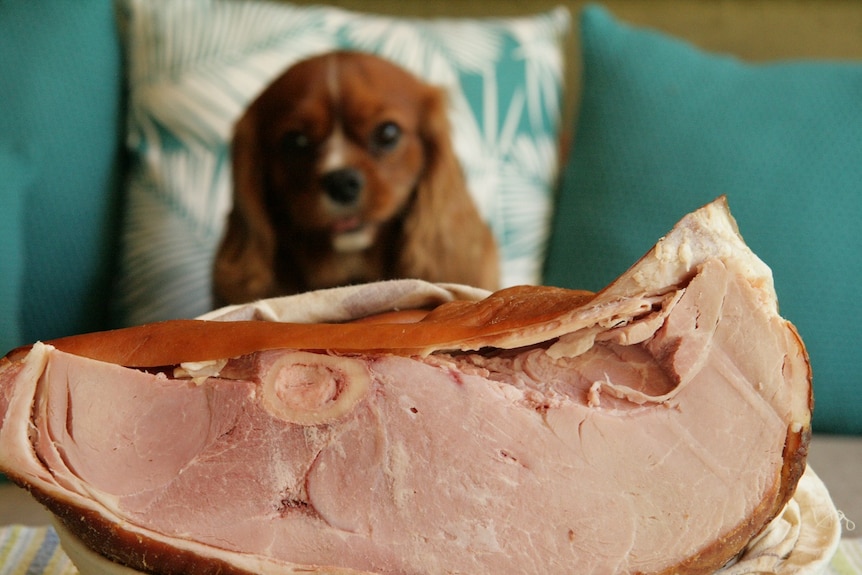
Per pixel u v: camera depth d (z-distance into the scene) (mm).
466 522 671
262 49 1106
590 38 1169
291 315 774
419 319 763
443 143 1104
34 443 663
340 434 678
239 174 1086
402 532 670
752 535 671
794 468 662
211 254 1090
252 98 1094
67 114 1098
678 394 669
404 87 1098
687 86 1126
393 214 1087
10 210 1052
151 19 1120
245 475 673
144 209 1103
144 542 647
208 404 682
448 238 1099
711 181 1091
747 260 659
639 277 660
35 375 668
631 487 671
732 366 664
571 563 671
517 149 1133
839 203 1076
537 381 697
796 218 1075
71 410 672
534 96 1147
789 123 1098
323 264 1086
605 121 1137
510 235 1126
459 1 1247
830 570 807
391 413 680
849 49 1250
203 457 675
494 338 666
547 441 677
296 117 1073
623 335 666
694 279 661
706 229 662
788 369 657
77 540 668
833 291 1065
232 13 1122
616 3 1254
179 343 684
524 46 1153
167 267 1092
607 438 674
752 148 1093
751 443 663
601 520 670
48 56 1099
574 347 682
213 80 1099
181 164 1097
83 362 679
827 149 1086
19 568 797
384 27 1135
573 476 673
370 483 674
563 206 1148
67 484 650
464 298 783
